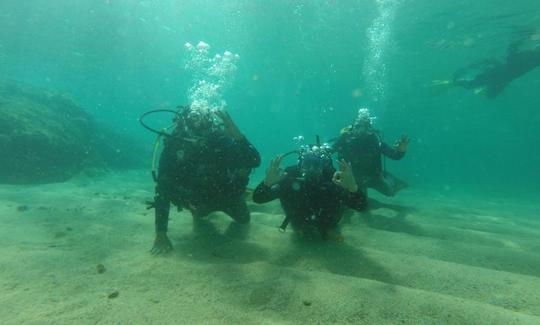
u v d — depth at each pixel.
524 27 16.09
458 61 23.02
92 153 13.73
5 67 27.22
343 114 82.06
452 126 77.75
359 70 30.09
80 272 3.30
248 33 21.89
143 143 22.84
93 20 17.55
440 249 4.34
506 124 67.38
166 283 3.07
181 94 52.62
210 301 2.74
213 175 4.65
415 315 2.53
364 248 4.20
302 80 39.56
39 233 4.59
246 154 4.68
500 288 3.12
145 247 4.18
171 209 6.65
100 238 4.46
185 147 4.57
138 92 48.06
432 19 16.16
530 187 24.69
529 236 5.89
